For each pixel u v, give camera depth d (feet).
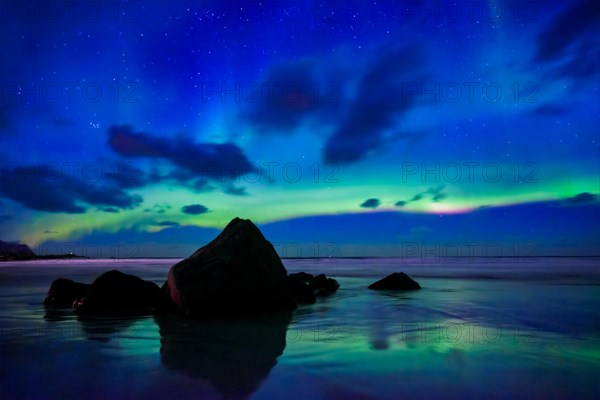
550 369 10.20
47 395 8.35
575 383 9.17
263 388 8.76
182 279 19.88
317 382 9.18
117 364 10.69
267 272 21.33
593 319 18.30
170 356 11.59
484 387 8.87
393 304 24.44
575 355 11.61
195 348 12.67
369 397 8.25
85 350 12.34
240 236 22.00
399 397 8.25
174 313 20.10
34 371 10.03
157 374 9.78
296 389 8.70
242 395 8.33
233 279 20.10
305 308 22.75
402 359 11.14
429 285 38.63
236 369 10.19
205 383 9.10
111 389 8.70
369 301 26.23
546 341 13.55
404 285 34.86
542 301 25.46
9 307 23.67
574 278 47.57
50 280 48.19
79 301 22.71
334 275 59.88
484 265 96.63
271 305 20.92
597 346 12.78
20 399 8.14
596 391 8.67
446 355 11.61
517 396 8.36
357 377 9.53
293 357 11.44
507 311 21.07
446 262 132.26
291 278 26.91
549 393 8.54
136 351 12.23
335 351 12.17
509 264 103.96
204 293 19.12
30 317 19.57
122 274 23.48
